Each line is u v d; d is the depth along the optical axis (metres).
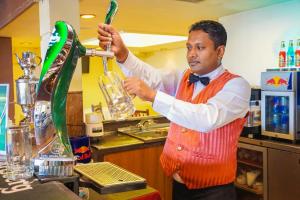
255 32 3.13
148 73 1.63
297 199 2.38
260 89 2.82
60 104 1.06
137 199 1.10
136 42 5.43
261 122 2.70
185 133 1.52
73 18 2.16
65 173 1.06
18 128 1.15
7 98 1.36
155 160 2.77
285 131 2.54
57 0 2.10
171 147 1.58
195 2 2.72
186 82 1.65
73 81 2.15
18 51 5.45
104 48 1.34
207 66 1.43
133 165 2.65
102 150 2.48
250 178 2.86
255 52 3.16
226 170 1.50
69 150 1.08
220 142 1.46
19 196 0.84
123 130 3.14
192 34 1.41
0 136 1.33
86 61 6.53
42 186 0.92
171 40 5.20
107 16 1.29
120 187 1.12
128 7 2.84
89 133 2.56
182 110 1.18
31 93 1.36
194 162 1.48
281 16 2.89
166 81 1.73
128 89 1.12
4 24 3.15
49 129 1.07
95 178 1.18
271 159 2.54
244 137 2.73
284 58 2.77
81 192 1.14
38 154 1.08
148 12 3.07
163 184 2.82
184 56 6.11
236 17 3.31
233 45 3.38
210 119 1.20
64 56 1.01
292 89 2.42
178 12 3.11
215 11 3.14
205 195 1.51
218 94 1.37
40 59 1.50
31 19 2.82
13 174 1.05
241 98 1.36
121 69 1.55
